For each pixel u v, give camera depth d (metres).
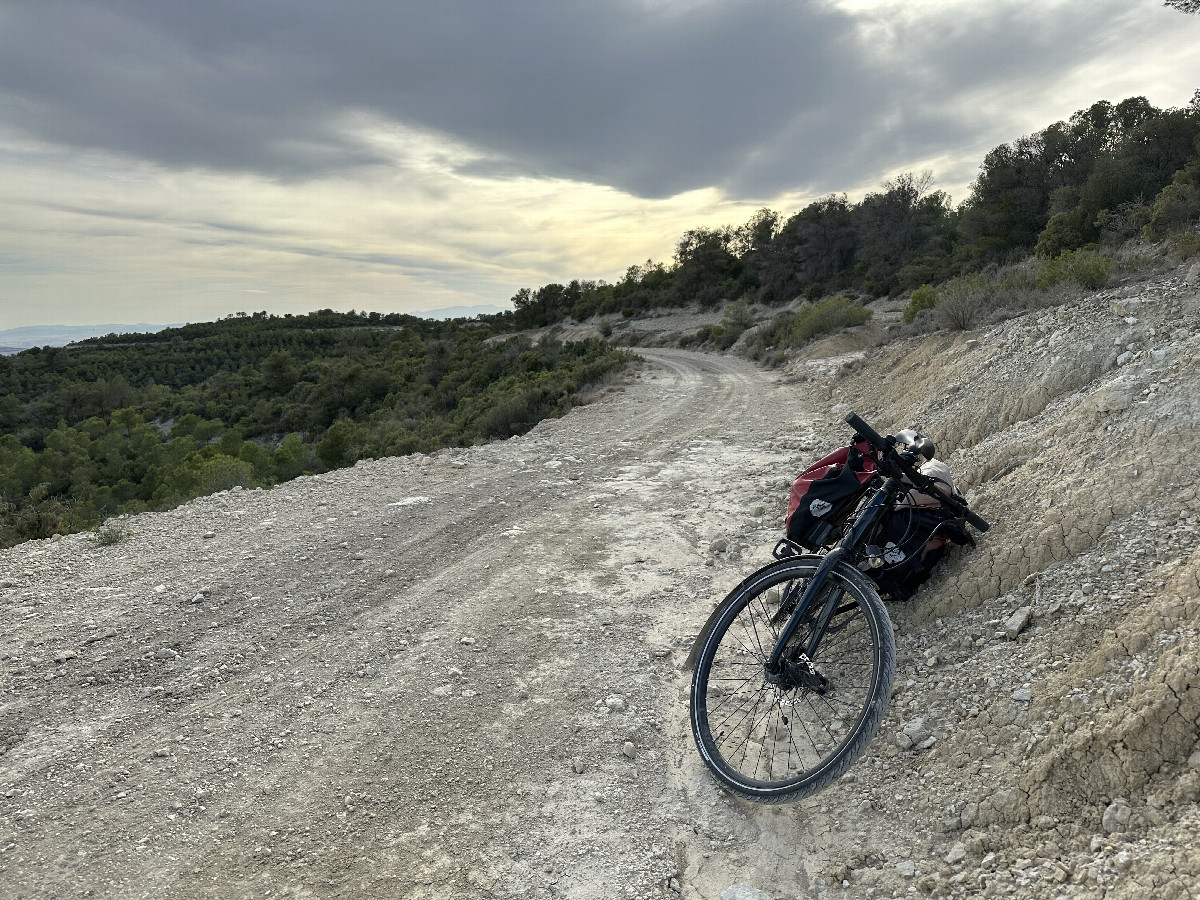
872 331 33.00
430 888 2.39
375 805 2.83
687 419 16.39
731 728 3.19
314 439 84.19
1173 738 2.08
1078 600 2.87
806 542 3.09
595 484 8.81
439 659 4.07
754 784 2.62
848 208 76.06
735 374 33.66
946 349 12.95
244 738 3.34
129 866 2.52
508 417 27.25
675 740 3.23
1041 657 2.75
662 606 4.76
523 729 3.34
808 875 2.38
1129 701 2.24
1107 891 1.86
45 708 3.66
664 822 2.70
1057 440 4.30
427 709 3.54
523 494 8.15
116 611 4.89
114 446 82.06
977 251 45.50
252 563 5.81
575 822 2.71
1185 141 30.09
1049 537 3.26
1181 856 1.80
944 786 2.52
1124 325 6.26
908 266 55.38
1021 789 2.30
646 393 25.50
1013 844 2.19
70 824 2.76
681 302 98.38
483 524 6.91
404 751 3.19
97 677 3.96
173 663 4.12
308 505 7.79
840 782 2.76
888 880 2.26
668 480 8.95
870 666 3.26
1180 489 3.08
